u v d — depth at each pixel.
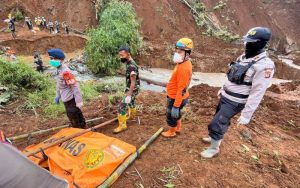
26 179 2.38
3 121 6.04
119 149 4.08
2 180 2.29
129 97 4.90
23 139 5.14
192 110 6.48
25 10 22.27
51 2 23.33
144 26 23.27
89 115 6.21
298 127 6.53
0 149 2.46
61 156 3.93
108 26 16.94
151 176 3.89
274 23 36.50
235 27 29.47
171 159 4.25
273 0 46.50
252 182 3.92
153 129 5.21
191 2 27.03
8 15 21.81
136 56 18.92
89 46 15.82
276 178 4.09
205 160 4.24
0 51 16.41
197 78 17.77
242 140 5.04
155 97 7.71
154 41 22.09
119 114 5.04
